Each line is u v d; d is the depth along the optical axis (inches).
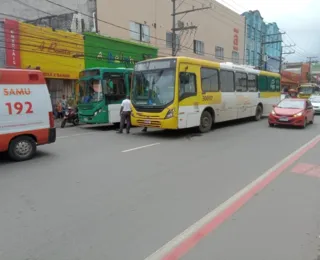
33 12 1001.5
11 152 326.0
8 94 322.3
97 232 164.7
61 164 315.0
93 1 884.0
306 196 218.8
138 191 229.8
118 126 668.1
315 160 331.6
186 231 165.2
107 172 282.8
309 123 685.9
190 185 243.8
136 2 1019.9
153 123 490.0
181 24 1203.2
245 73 683.4
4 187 242.2
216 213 188.9
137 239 156.8
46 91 355.3
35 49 728.3
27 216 186.4
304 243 151.9
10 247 150.3
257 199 212.8
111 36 934.4
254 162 321.7
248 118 787.4
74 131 587.2
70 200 212.2
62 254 143.5
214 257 139.9
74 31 884.0
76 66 826.2
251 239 156.3
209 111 561.3
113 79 621.3
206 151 380.5
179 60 479.8
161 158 341.4
